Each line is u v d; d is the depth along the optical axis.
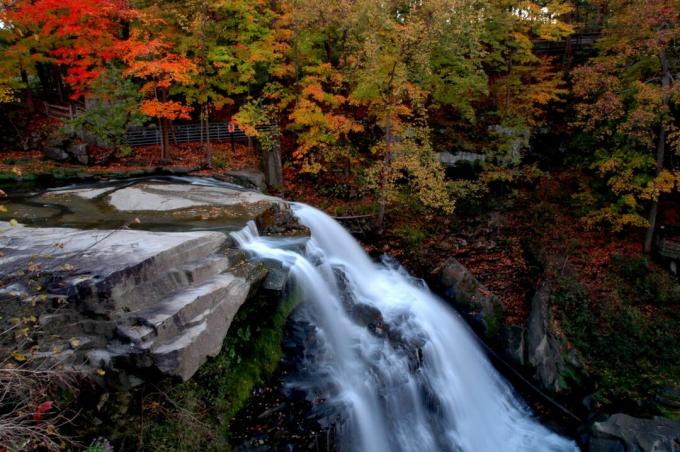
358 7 14.26
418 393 10.38
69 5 14.62
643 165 14.80
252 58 14.93
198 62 15.91
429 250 16.44
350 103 16.05
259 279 8.45
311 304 10.09
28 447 5.08
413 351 10.84
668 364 12.48
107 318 6.01
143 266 6.59
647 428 10.05
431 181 14.79
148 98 17.52
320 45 18.03
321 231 13.88
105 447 5.85
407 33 12.91
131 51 14.27
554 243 16.55
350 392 8.88
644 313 14.04
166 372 5.93
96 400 6.18
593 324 13.55
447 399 11.00
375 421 9.10
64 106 20.47
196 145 19.67
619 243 16.44
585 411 11.55
